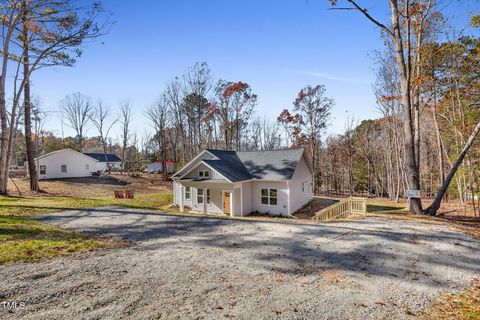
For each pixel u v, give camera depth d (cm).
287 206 1991
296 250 789
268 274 609
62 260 651
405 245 842
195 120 4159
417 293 534
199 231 1021
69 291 495
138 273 593
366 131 4012
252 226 1117
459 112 1973
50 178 3438
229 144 4309
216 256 726
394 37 1358
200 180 2073
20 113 2259
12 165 5156
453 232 1003
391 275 618
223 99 4100
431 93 1902
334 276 607
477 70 1752
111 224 1102
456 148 2267
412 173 1386
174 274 593
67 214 1297
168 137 4978
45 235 852
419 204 1386
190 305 461
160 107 4675
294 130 4122
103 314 422
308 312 450
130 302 464
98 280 547
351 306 475
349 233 991
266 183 2083
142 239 886
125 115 4866
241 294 508
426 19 1664
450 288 560
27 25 1816
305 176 2394
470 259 726
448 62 1781
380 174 4206
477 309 477
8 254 655
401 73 1359
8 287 498
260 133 5203
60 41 1852
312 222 1216
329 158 4688
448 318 447
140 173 4956
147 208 1684
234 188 1956
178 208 2281
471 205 2047
